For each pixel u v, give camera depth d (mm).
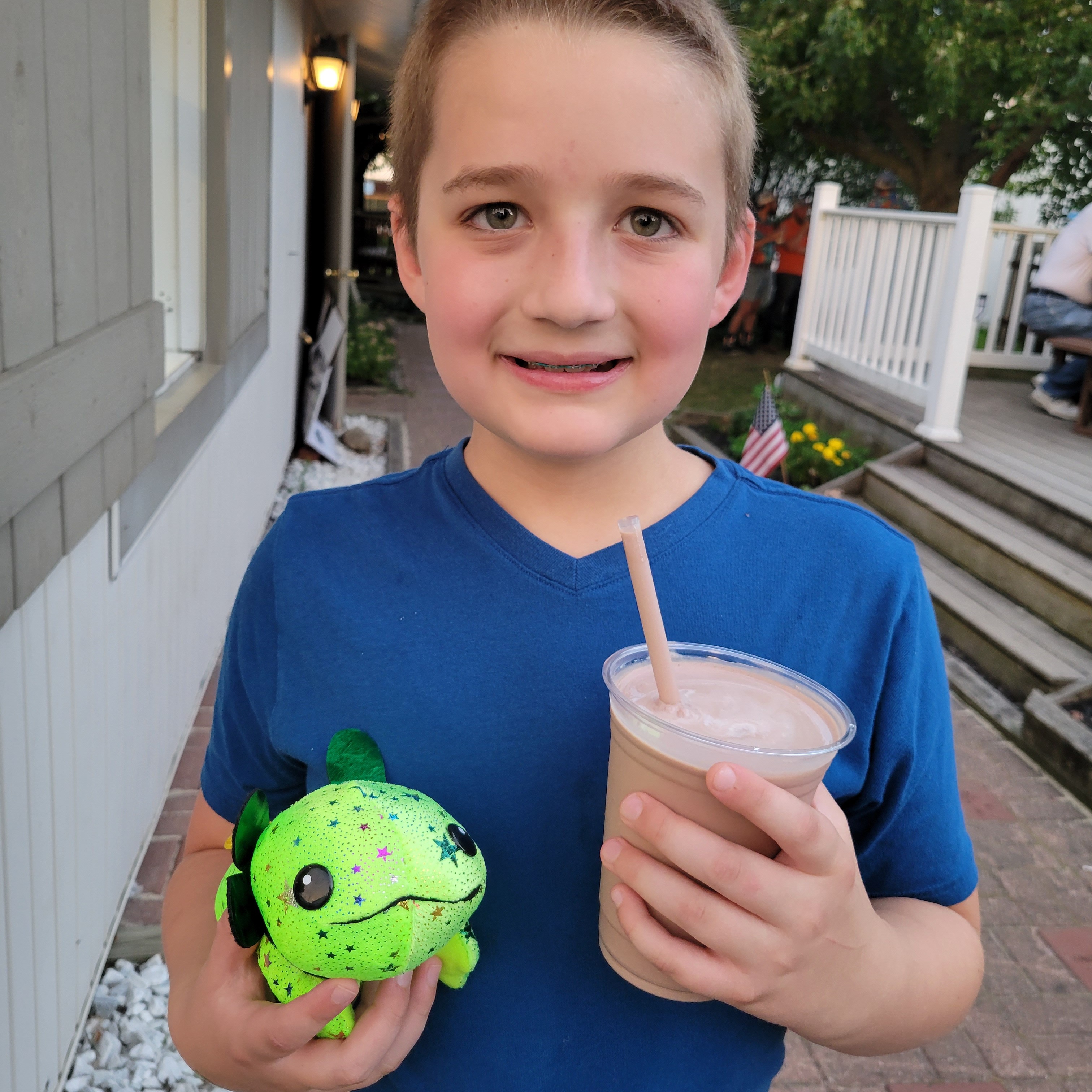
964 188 6242
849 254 8398
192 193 3799
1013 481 5707
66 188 1854
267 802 1053
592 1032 1016
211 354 3992
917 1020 927
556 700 1014
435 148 934
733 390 11078
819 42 11719
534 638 1024
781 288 13266
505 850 1004
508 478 1081
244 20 4223
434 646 1030
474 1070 1013
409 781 1009
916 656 1069
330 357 7746
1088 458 6266
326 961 819
